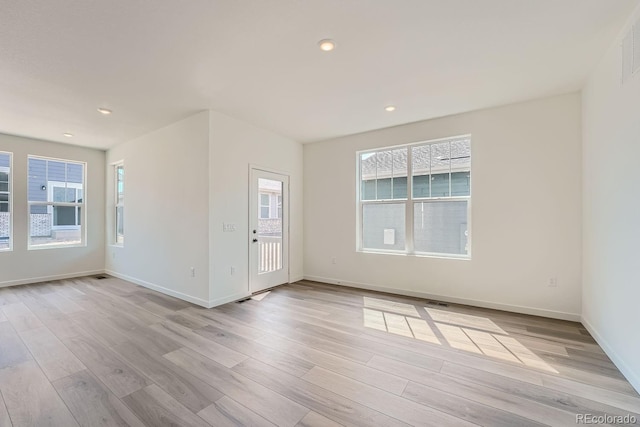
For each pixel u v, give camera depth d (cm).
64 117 403
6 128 450
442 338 288
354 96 340
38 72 280
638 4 193
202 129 388
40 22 207
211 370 228
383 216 471
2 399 192
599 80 269
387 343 276
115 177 589
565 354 254
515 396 196
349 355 253
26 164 505
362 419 174
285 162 509
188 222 408
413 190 445
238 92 328
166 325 320
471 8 197
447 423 171
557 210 340
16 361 242
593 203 289
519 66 274
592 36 229
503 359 246
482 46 242
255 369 230
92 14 200
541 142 347
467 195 403
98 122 424
